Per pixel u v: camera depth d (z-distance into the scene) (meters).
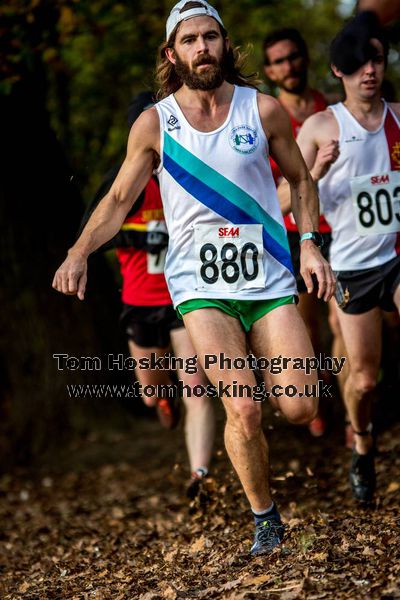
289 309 15.43
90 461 31.19
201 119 15.43
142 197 22.09
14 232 33.44
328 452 26.44
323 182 19.70
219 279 15.45
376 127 19.42
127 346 34.91
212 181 15.35
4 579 18.89
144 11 43.81
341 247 19.66
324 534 16.03
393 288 19.16
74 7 32.81
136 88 53.16
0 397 33.41
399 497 20.14
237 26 50.53
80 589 16.20
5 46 31.31
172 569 15.99
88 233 15.38
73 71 51.38
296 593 12.88
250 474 15.27
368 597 12.28
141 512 24.70
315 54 58.12
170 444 31.47
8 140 33.25
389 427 27.81
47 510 26.69
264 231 15.52
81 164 51.84
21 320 33.44
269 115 15.53
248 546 16.30
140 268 23.31
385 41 19.36
